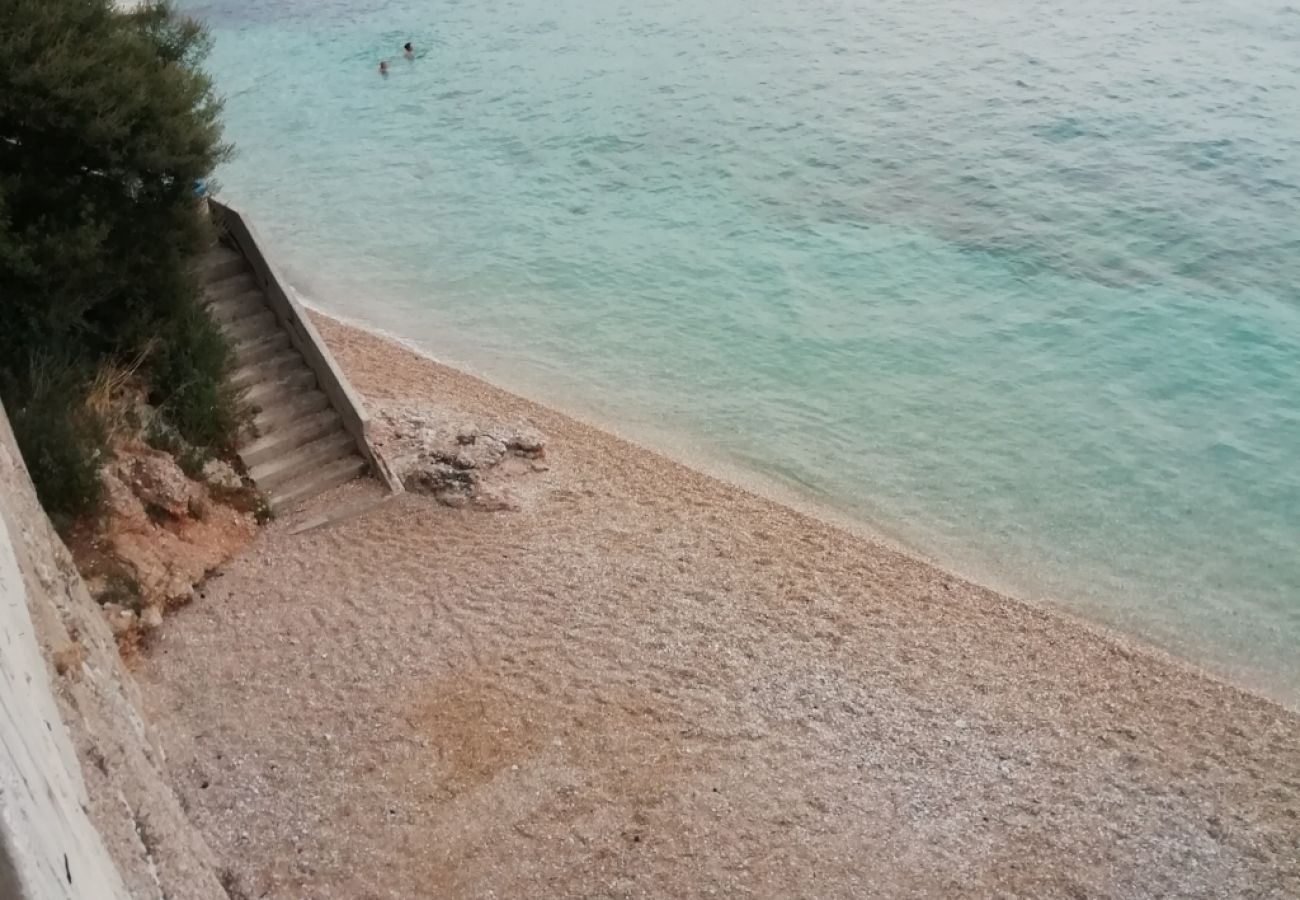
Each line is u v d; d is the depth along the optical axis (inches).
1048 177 1210.6
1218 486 727.1
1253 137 1256.8
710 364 900.6
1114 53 1563.7
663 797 448.8
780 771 466.0
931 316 962.7
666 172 1285.7
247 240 626.8
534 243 1125.7
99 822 265.7
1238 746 504.4
